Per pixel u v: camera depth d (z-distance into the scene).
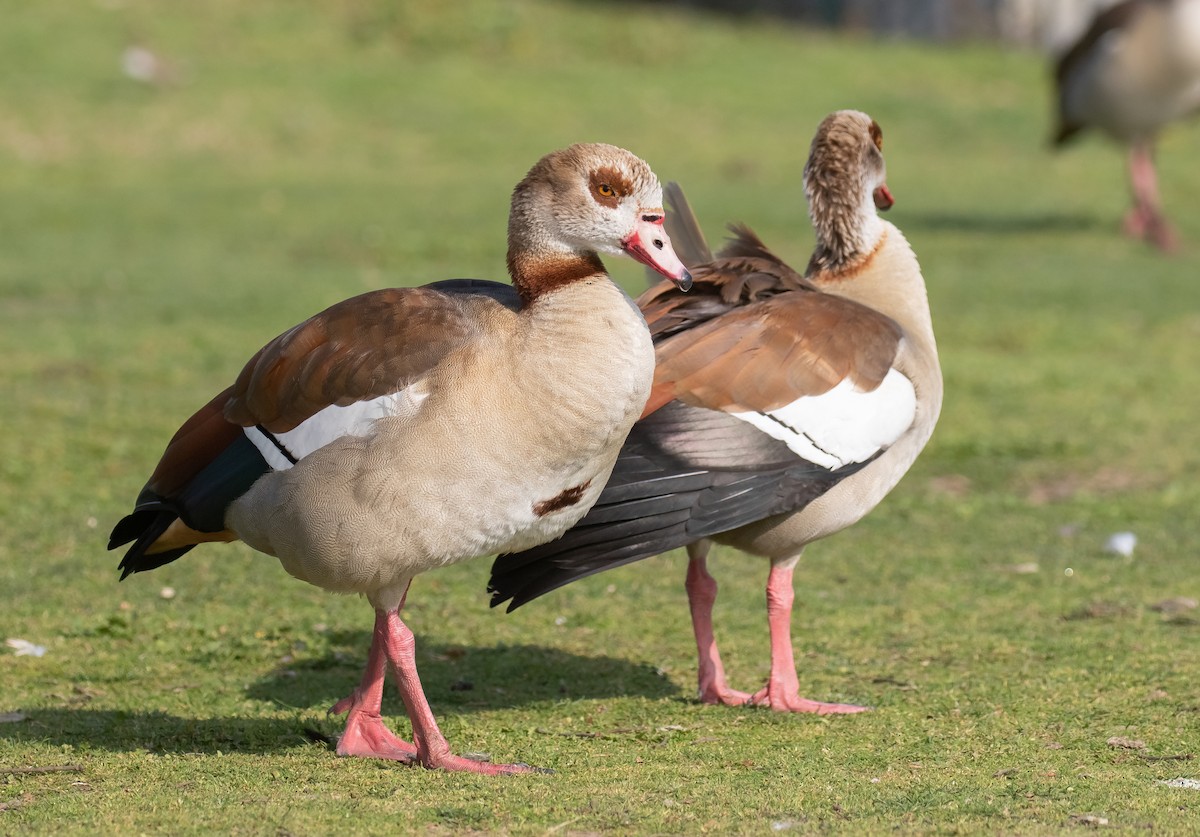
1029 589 12.35
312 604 11.90
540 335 7.80
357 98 37.50
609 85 40.19
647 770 8.21
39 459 15.38
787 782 7.95
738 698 9.81
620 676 10.40
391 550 7.84
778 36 47.41
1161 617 11.52
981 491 15.49
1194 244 29.16
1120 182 34.84
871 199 10.95
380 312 8.05
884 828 7.16
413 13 42.94
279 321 21.12
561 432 7.71
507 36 42.66
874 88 41.88
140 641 10.92
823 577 12.77
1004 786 7.89
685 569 13.10
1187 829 7.16
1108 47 28.23
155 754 8.50
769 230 27.38
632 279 23.94
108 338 20.06
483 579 12.70
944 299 23.56
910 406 9.92
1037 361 20.28
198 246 26.28
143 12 40.94
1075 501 15.10
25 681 9.99
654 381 9.36
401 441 7.70
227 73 37.97
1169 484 15.60
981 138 38.22
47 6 40.19
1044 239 28.70
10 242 26.11
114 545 8.93
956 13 50.59
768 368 9.46
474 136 35.69
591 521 9.01
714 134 36.78
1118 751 8.60
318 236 27.03
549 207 8.02
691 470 9.21
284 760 8.38
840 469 9.57
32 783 7.88
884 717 9.36
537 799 7.58
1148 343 21.39
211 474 8.30
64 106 34.69
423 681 10.27
